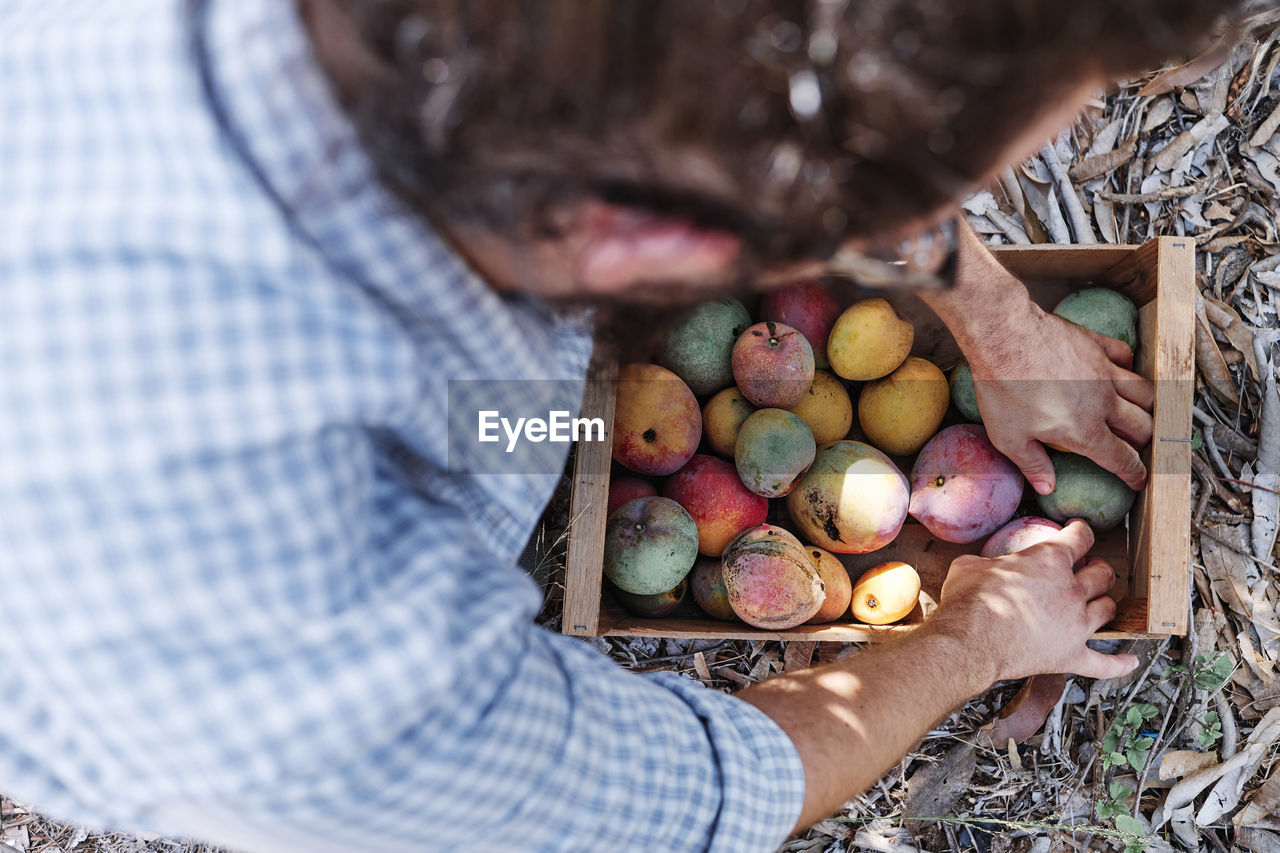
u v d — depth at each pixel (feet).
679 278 1.28
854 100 0.93
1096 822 4.67
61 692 1.32
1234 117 4.92
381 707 1.37
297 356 1.25
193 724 1.31
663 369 4.01
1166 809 4.66
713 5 0.86
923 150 0.99
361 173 1.22
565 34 0.87
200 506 1.22
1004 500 3.96
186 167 1.21
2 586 1.23
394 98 1.00
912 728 2.63
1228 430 4.73
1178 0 0.98
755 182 1.00
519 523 2.21
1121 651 4.66
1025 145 1.19
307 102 1.19
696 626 4.09
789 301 4.13
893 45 0.90
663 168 1.01
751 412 4.14
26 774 1.54
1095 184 5.05
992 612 3.33
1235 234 4.97
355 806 1.44
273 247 1.23
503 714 1.57
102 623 1.24
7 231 1.20
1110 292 4.06
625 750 1.89
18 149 1.25
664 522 3.86
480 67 0.92
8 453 1.18
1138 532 3.97
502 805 1.63
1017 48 0.92
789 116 0.95
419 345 1.51
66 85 1.26
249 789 1.36
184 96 1.22
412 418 1.47
